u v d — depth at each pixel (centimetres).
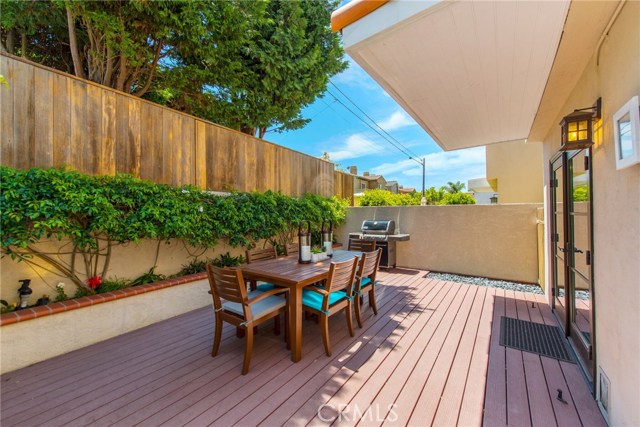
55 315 256
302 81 696
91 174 305
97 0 377
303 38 672
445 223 579
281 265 313
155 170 366
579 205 255
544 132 383
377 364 239
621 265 155
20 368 235
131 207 308
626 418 148
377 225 615
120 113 332
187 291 371
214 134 446
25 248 262
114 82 527
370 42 187
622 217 153
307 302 271
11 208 226
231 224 419
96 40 449
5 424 173
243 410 184
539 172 688
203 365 239
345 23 189
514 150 717
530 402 191
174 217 339
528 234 502
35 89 269
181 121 398
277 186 572
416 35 180
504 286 481
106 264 321
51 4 437
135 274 351
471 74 232
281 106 726
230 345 277
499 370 229
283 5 632
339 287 272
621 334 155
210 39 489
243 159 497
